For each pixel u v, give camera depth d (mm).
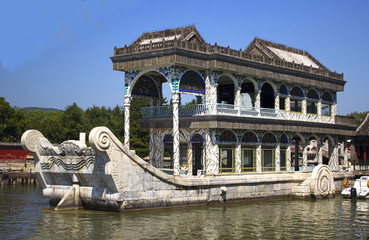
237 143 41281
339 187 52156
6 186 57344
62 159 33625
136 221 29844
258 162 43250
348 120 54781
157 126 42656
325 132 50500
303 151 48594
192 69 39156
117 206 31672
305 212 36344
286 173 46125
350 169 54531
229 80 47062
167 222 30031
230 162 40844
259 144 43375
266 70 43625
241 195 40250
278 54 49469
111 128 83625
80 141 32812
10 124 85062
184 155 41562
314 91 50906
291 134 47125
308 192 44719
